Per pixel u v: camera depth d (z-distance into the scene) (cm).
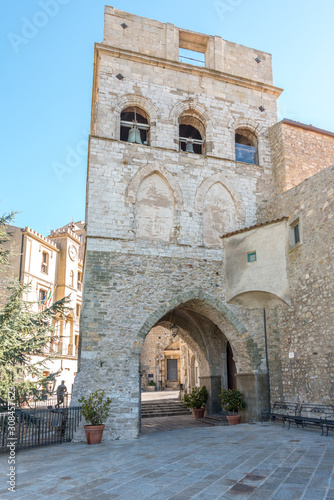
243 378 1631
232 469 734
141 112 1805
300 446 934
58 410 1191
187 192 1692
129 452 1002
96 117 1666
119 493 615
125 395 1354
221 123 1855
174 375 3816
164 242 1598
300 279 1434
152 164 1666
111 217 1552
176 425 1730
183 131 2186
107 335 1417
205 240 1675
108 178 1591
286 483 616
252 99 1956
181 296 1557
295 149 1842
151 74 1791
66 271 3672
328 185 1339
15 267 3089
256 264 1573
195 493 595
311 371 1335
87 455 975
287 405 1451
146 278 1529
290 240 1523
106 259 1499
